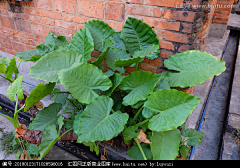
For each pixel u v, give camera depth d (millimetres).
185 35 1518
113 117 1378
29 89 2789
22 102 2229
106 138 1253
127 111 1899
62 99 2016
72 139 1860
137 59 1393
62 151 2041
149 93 1433
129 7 1658
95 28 1864
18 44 2727
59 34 2234
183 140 1683
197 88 2820
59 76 1371
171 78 1543
